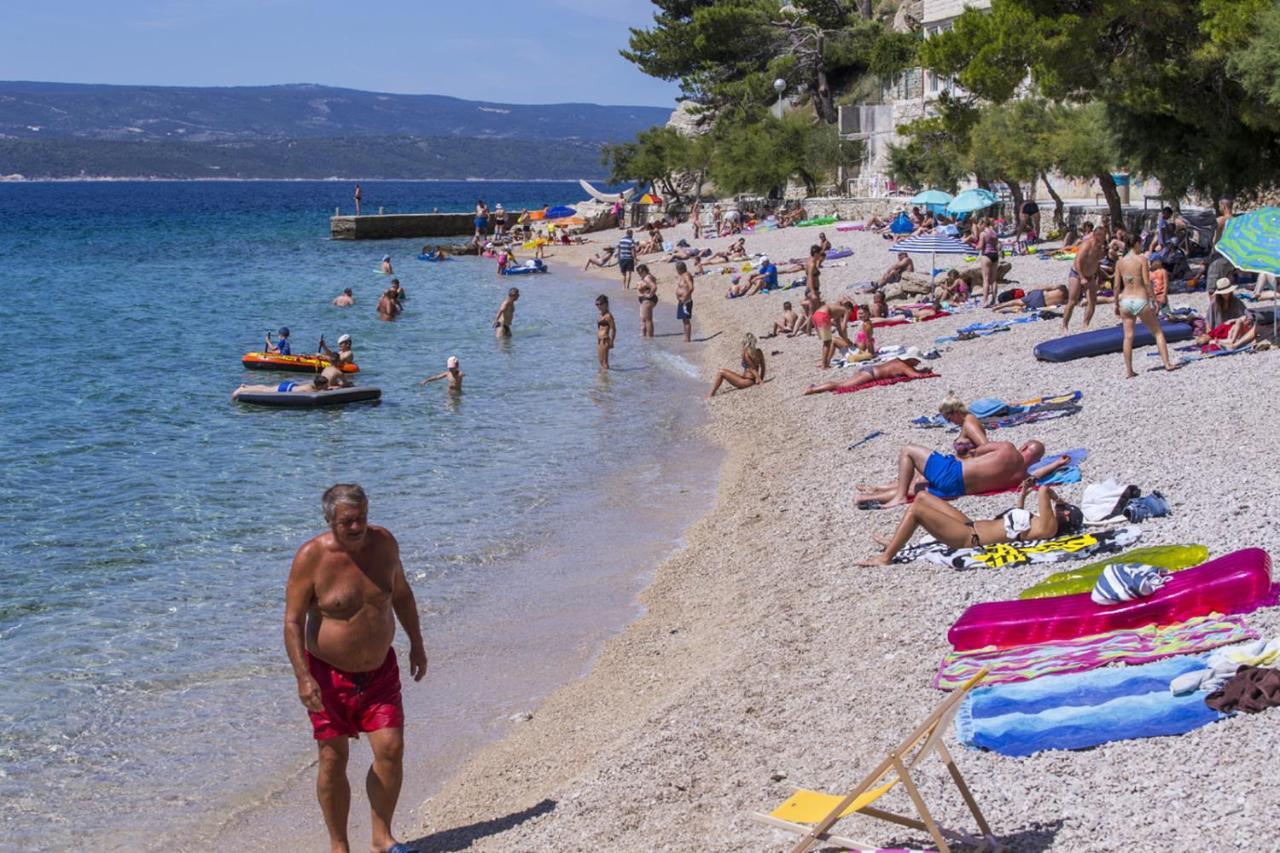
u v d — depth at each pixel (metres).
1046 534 10.78
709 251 49.22
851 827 6.41
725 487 16.36
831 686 8.62
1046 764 6.73
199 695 9.99
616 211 72.12
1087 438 14.31
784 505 14.52
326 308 39.09
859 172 60.56
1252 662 7.18
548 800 7.80
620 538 14.35
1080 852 5.77
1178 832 5.77
